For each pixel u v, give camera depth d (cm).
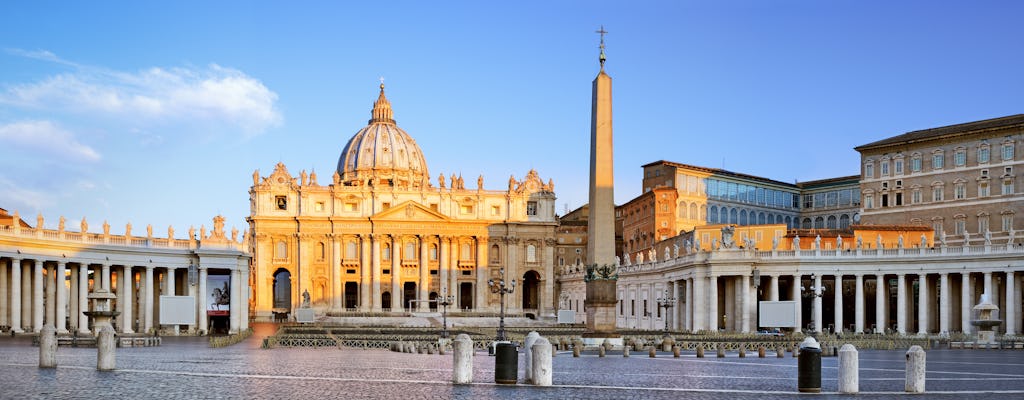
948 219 12131
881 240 10538
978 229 11769
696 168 15400
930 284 9088
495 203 17838
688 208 15112
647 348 6116
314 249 17288
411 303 17238
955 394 2956
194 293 9438
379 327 11525
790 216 16962
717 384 3288
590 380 3397
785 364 4462
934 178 12325
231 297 9600
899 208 12706
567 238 18862
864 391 3031
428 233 17425
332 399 2703
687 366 4266
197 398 2691
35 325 8194
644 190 15788
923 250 8862
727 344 6356
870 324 10712
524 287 18900
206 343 6831
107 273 8850
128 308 9069
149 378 3266
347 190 17425
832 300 11425
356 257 17362
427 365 4291
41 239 8169
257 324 13912
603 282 5819
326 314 15275
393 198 17575
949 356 5362
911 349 2997
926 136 12425
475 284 17588
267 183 17250
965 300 8525
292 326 11900
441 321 14162
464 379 3183
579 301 15925
